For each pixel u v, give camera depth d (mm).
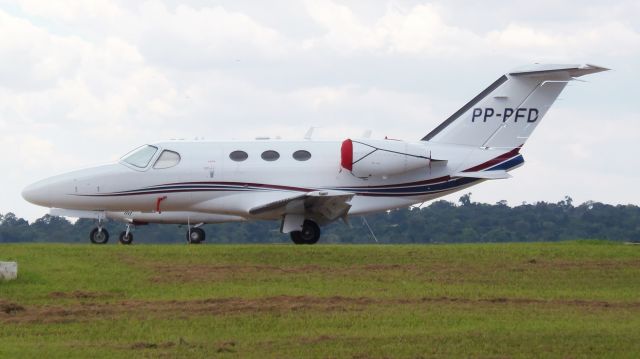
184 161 99750
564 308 62125
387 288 67750
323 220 96375
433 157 99500
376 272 73438
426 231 194250
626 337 54031
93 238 102875
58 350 50969
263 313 59438
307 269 74375
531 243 89250
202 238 107000
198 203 100062
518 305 62844
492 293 66812
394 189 99688
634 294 67375
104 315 59250
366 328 56188
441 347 51719
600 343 52750
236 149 100250
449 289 67750
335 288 67562
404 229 195625
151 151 100500
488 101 101375
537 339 53500
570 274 73750
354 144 98375
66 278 69938
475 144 101438
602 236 194875
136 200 100250
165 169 99562
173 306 61375
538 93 101438
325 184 99312
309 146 100625
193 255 78625
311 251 80312
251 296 64500
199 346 51969
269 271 73375
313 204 93750
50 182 100812
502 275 73000
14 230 195250
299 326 56562
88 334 54938
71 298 64188
